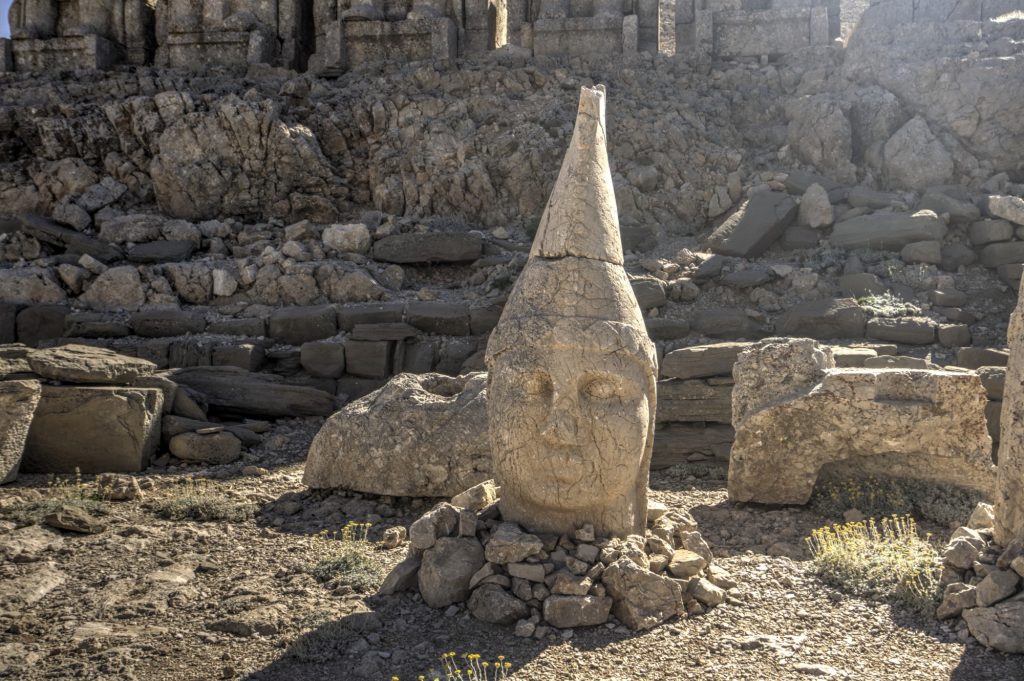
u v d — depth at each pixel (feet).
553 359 16.90
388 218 45.06
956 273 36.63
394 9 56.24
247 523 22.53
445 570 16.57
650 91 49.39
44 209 49.98
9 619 16.61
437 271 42.55
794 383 23.71
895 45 46.03
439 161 47.73
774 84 49.62
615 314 17.35
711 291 36.45
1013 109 42.27
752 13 51.62
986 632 14.71
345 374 35.35
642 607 15.72
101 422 27.32
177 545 20.76
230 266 41.83
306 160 48.57
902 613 16.14
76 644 15.49
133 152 50.72
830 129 43.93
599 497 17.08
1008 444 16.75
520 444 17.02
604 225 17.90
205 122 48.57
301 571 18.85
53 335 38.70
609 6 53.88
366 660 14.57
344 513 23.32
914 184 42.16
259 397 32.30
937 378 22.31
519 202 46.73
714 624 15.75
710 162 45.57
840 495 23.16
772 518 22.58
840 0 54.03
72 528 21.58
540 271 17.71
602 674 13.94
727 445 28.07
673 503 24.30
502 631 15.51
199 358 35.45
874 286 35.17
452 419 23.93
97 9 58.85
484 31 55.88
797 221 40.32
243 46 56.95
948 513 21.54
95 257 42.83
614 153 46.44
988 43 44.37
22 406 25.72
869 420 22.52
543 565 16.33
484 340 35.55
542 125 48.03
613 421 16.92
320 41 57.57
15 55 57.67
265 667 14.58
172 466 28.02
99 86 54.49
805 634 15.44
